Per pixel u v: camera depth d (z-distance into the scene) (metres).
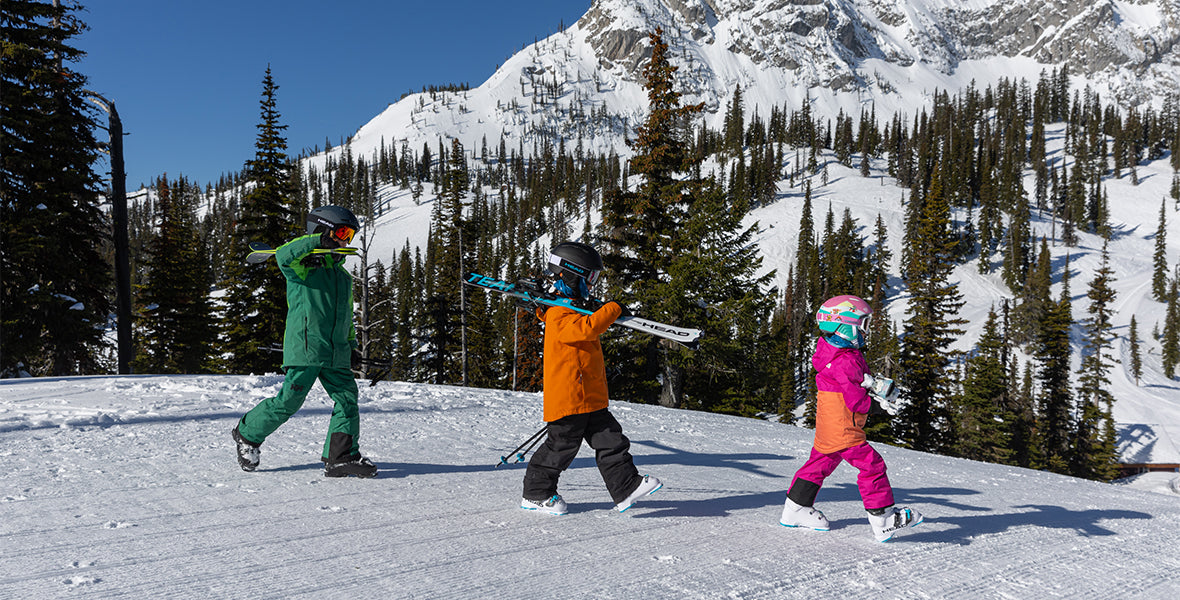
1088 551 3.89
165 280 36.62
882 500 3.78
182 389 8.99
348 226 4.66
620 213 28.53
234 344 30.39
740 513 4.32
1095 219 158.50
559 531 3.67
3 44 20.38
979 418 45.06
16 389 8.75
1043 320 53.47
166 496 4.05
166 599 2.46
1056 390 52.03
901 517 3.79
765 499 4.79
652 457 6.56
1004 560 3.58
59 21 21.61
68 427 6.29
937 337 36.09
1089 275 127.38
